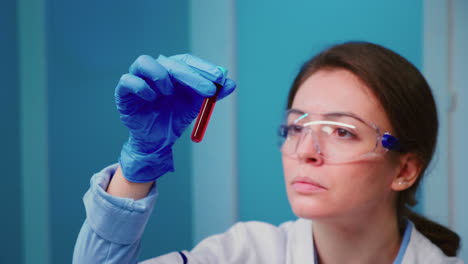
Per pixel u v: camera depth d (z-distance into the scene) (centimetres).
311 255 109
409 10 224
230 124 245
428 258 108
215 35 246
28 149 243
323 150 89
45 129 243
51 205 243
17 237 242
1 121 239
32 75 243
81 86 243
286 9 239
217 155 247
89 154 243
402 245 108
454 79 221
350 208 89
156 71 79
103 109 243
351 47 100
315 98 93
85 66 243
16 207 242
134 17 244
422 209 224
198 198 250
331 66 97
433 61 223
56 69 243
